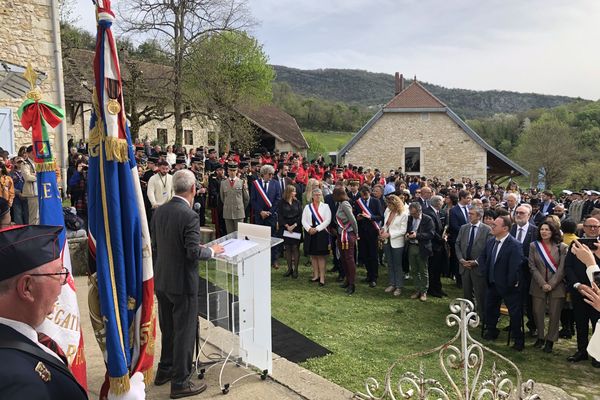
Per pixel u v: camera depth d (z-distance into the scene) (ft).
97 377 13.65
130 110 70.18
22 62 43.73
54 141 45.39
